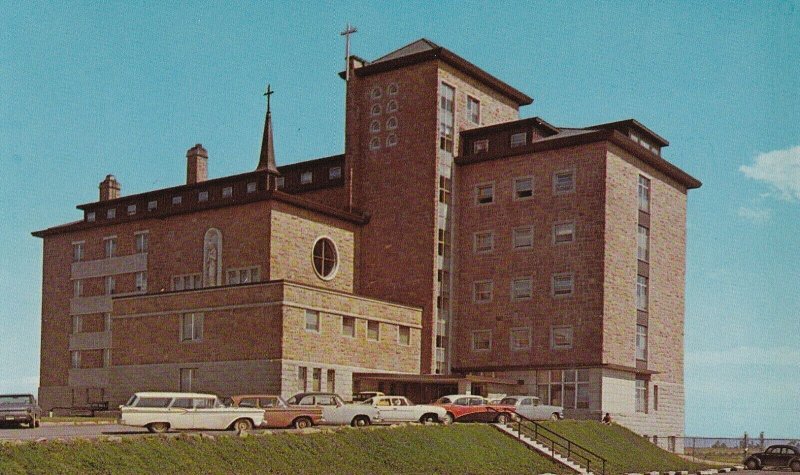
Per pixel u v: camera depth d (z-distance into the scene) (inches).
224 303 2297.0
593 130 2682.1
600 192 2493.8
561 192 2561.5
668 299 2810.0
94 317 3026.6
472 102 2827.3
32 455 1191.6
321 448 1552.7
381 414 1876.2
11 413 1620.3
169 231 2755.9
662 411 2731.3
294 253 2524.6
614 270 2513.5
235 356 2253.9
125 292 2901.1
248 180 3024.1
